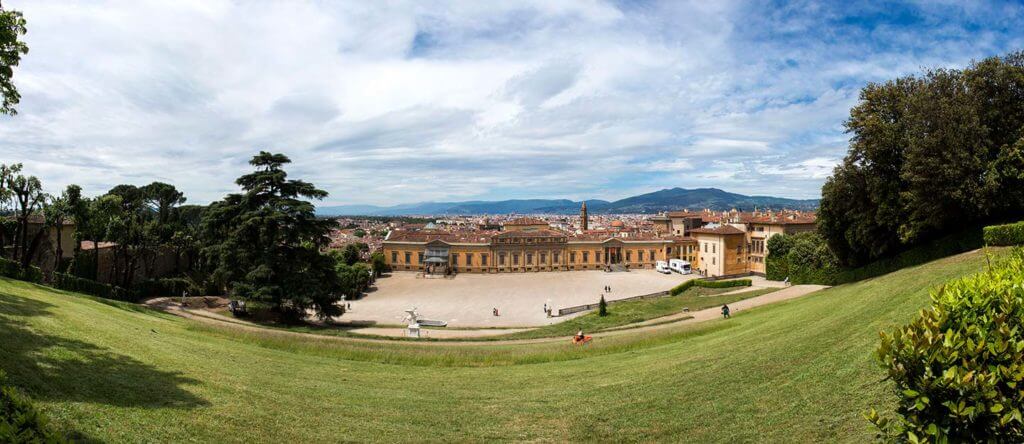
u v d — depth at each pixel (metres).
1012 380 5.85
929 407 6.23
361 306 69.94
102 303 32.44
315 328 43.84
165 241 72.69
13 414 5.83
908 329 6.71
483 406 15.31
